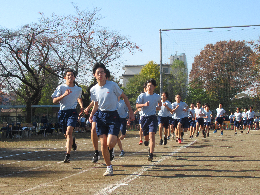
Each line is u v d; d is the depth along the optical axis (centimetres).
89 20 2625
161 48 2408
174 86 4962
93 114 520
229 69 4209
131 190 379
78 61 2644
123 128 775
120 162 656
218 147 989
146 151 895
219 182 426
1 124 1859
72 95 665
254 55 3253
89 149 1006
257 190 372
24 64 2553
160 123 983
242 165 591
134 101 4962
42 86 2652
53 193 370
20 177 495
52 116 2703
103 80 508
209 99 4428
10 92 2739
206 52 4331
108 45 2670
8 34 2472
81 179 466
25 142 1423
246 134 1920
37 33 2527
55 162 685
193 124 1498
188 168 561
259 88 3428
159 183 423
